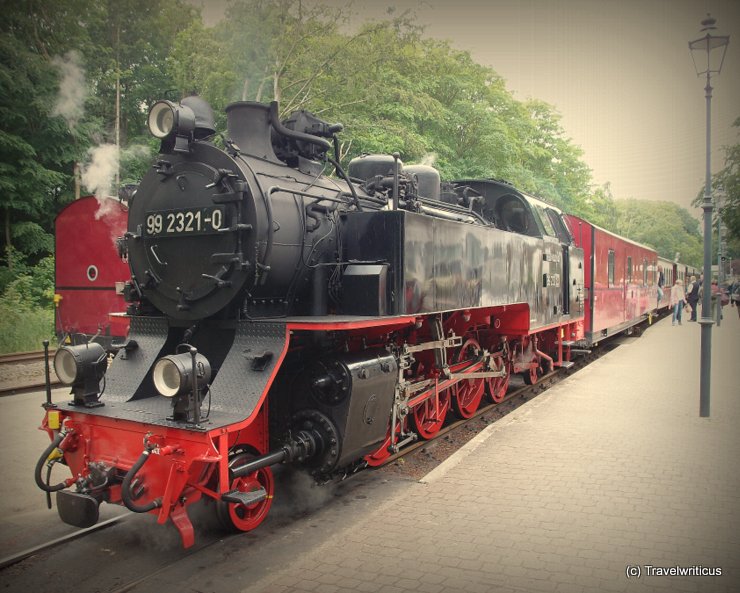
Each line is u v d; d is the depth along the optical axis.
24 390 9.26
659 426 6.76
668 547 3.85
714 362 11.97
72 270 12.28
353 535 4.10
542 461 5.54
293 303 5.34
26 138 19.02
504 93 26.75
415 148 19.28
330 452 4.69
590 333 12.59
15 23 18.47
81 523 3.94
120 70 22.20
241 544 4.25
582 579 3.47
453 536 4.05
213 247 4.77
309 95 19.11
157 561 4.00
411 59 20.22
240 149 5.24
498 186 9.44
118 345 5.14
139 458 3.87
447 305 6.08
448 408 7.35
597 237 12.85
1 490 5.33
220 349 4.95
